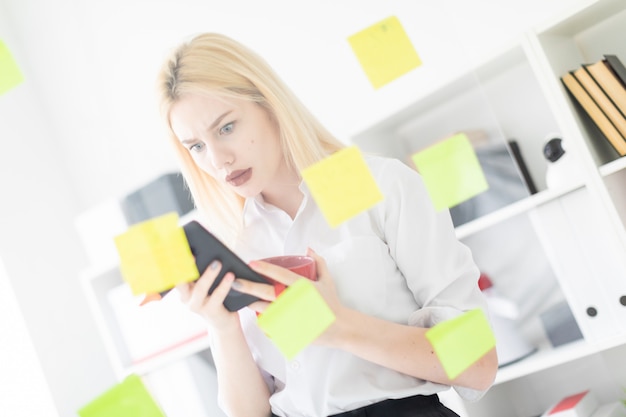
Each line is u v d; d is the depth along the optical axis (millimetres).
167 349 2154
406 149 2131
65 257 2615
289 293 935
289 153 1158
